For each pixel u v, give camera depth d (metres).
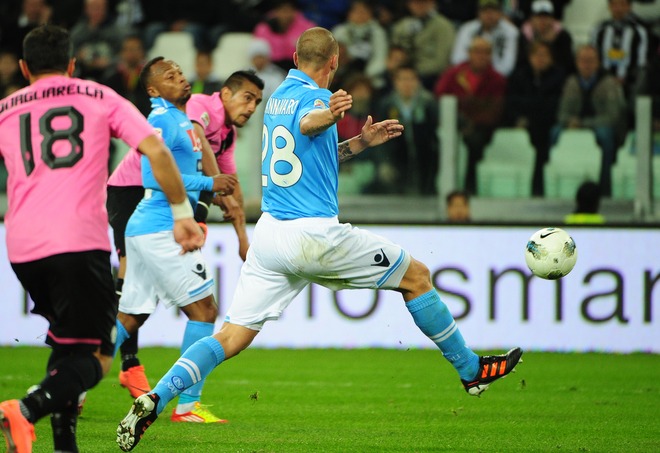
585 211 39.34
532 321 37.75
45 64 15.93
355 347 38.09
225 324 19.88
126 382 24.66
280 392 27.95
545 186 40.06
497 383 30.19
